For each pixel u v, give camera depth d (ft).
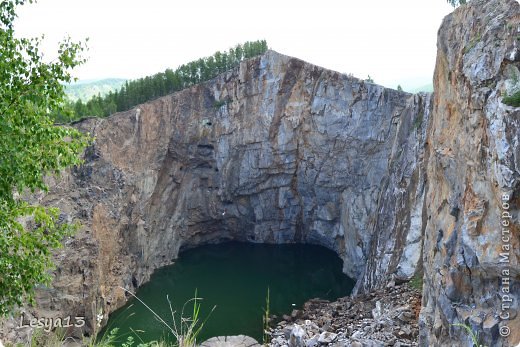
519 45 45.98
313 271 162.20
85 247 112.68
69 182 126.52
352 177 168.66
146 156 158.71
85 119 141.69
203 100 183.83
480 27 56.44
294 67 176.55
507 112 42.37
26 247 42.06
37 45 38.24
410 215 111.45
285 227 193.88
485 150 47.75
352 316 95.86
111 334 27.99
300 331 76.69
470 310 47.60
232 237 201.26
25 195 108.99
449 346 50.88
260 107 180.86
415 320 79.41
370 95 163.32
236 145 185.47
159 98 171.63
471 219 48.06
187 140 178.81
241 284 148.56
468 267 47.96
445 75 68.44
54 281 100.89
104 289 120.78
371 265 129.18
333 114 170.50
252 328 108.99
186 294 138.51
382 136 159.84
